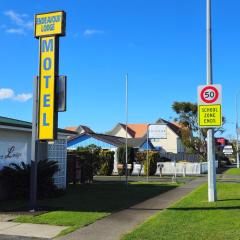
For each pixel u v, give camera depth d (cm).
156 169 4069
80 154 2719
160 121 7888
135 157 4122
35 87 1525
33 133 1503
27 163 1981
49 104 1502
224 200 1684
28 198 1789
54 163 1931
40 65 1527
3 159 1819
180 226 1143
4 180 1803
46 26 1530
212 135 1680
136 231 1087
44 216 1328
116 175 3956
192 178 3384
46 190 1833
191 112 6138
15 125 1827
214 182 1675
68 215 1348
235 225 1148
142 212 1423
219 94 1652
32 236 1067
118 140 5300
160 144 7794
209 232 1065
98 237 1050
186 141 6044
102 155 3944
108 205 1594
